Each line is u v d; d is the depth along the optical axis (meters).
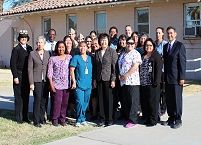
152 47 7.08
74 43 8.79
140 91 7.29
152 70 7.02
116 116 8.34
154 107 7.09
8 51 24.58
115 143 6.02
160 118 7.86
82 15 19.38
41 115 7.75
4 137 6.72
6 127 7.50
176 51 6.90
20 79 7.79
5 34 24.70
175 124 7.02
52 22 21.11
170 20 15.77
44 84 7.64
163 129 6.90
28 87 7.94
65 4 19.34
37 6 21.56
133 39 7.64
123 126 7.25
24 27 23.09
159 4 16.08
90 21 19.00
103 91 7.45
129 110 7.22
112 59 7.35
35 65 7.50
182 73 6.88
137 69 7.18
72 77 7.51
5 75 18.67
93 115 8.20
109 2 16.84
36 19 22.12
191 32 15.00
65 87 7.57
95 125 7.66
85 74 7.50
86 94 7.60
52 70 7.54
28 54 7.82
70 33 8.86
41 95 7.63
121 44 7.91
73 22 20.08
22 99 7.91
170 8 15.74
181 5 15.39
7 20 24.47
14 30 24.16
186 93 11.41
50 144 6.08
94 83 7.61
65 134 6.81
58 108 7.60
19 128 7.41
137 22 17.03
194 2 15.02
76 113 7.66
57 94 7.54
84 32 19.36
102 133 6.71
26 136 6.78
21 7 23.08
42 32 21.84
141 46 7.93
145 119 7.70
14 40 24.16
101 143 6.04
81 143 6.08
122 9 17.45
